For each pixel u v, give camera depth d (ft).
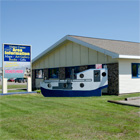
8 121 28.50
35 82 100.22
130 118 29.27
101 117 30.07
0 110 36.47
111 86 57.93
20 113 33.60
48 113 33.09
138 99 46.62
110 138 21.06
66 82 53.78
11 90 79.77
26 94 63.21
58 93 54.39
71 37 70.69
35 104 42.42
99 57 61.87
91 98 49.90
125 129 24.11
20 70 66.39
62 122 27.50
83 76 53.47
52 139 20.97
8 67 64.34
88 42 64.90
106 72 54.85
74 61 73.20
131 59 59.16
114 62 56.85
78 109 36.01
